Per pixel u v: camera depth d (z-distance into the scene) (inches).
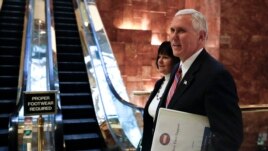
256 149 127.9
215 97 48.8
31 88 173.3
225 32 317.7
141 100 366.6
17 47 243.0
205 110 50.6
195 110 51.6
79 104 206.7
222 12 315.6
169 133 51.5
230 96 49.1
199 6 354.3
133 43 373.1
